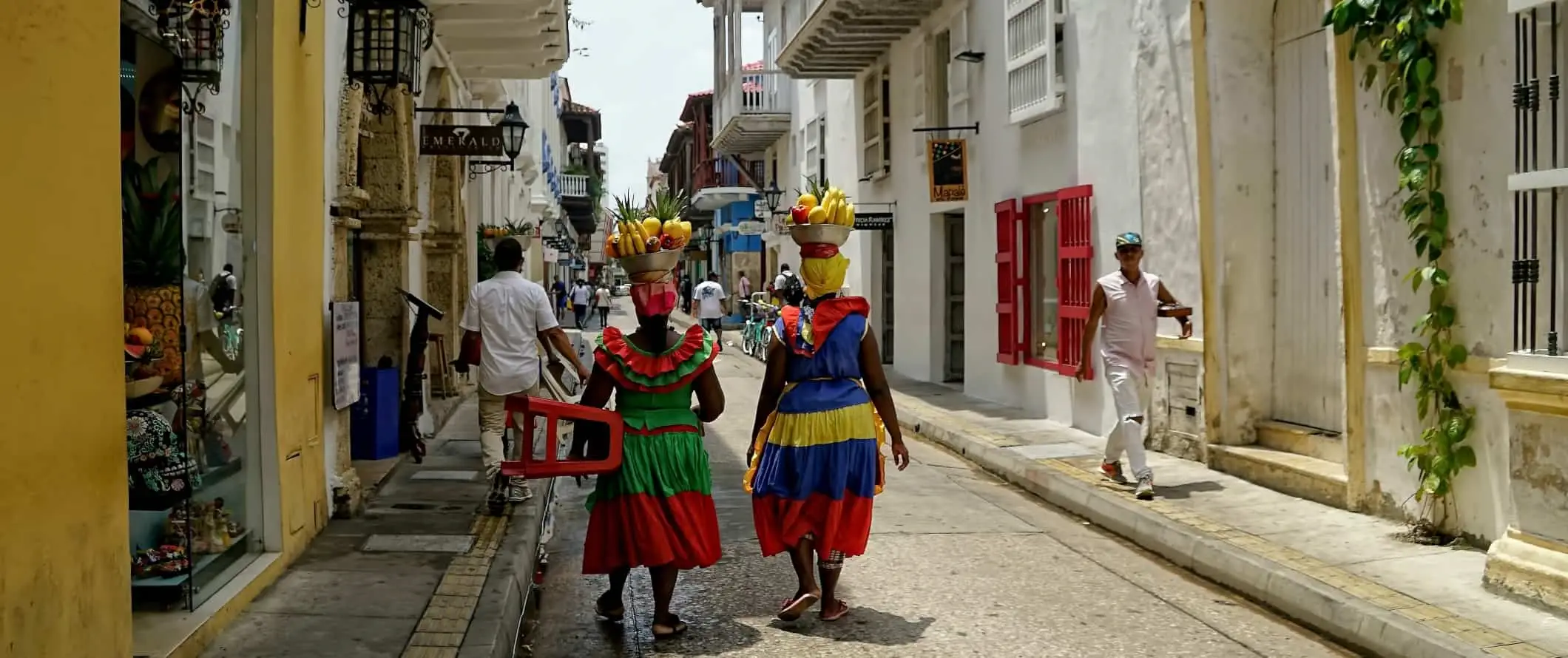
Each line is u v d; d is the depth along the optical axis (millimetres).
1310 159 7820
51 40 3057
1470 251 5797
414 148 10195
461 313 13859
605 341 4988
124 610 3508
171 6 4785
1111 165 9992
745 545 6914
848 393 5191
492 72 14336
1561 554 4926
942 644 4988
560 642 5109
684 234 5059
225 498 5301
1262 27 8211
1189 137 8617
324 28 6504
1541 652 4418
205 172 5195
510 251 7438
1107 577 6180
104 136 3359
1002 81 12664
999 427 11203
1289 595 5438
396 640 4527
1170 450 9141
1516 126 5234
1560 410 4887
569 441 10312
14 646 2869
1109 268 10078
